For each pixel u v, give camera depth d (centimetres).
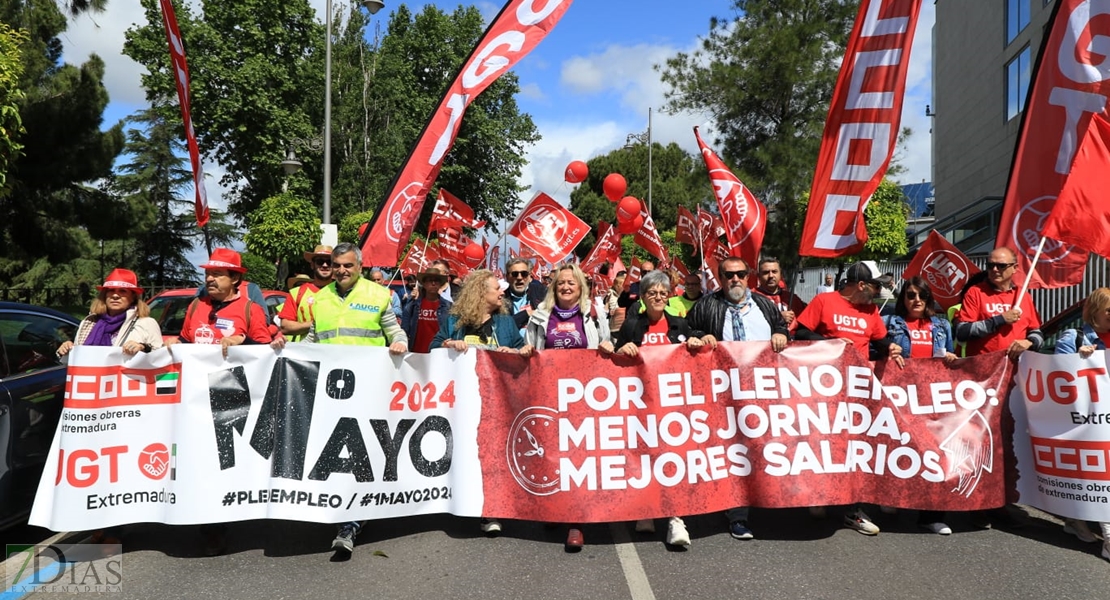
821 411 472
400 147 3400
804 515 512
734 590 381
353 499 446
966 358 475
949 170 3166
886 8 628
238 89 3041
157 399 446
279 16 3184
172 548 452
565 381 461
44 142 1792
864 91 638
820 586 386
